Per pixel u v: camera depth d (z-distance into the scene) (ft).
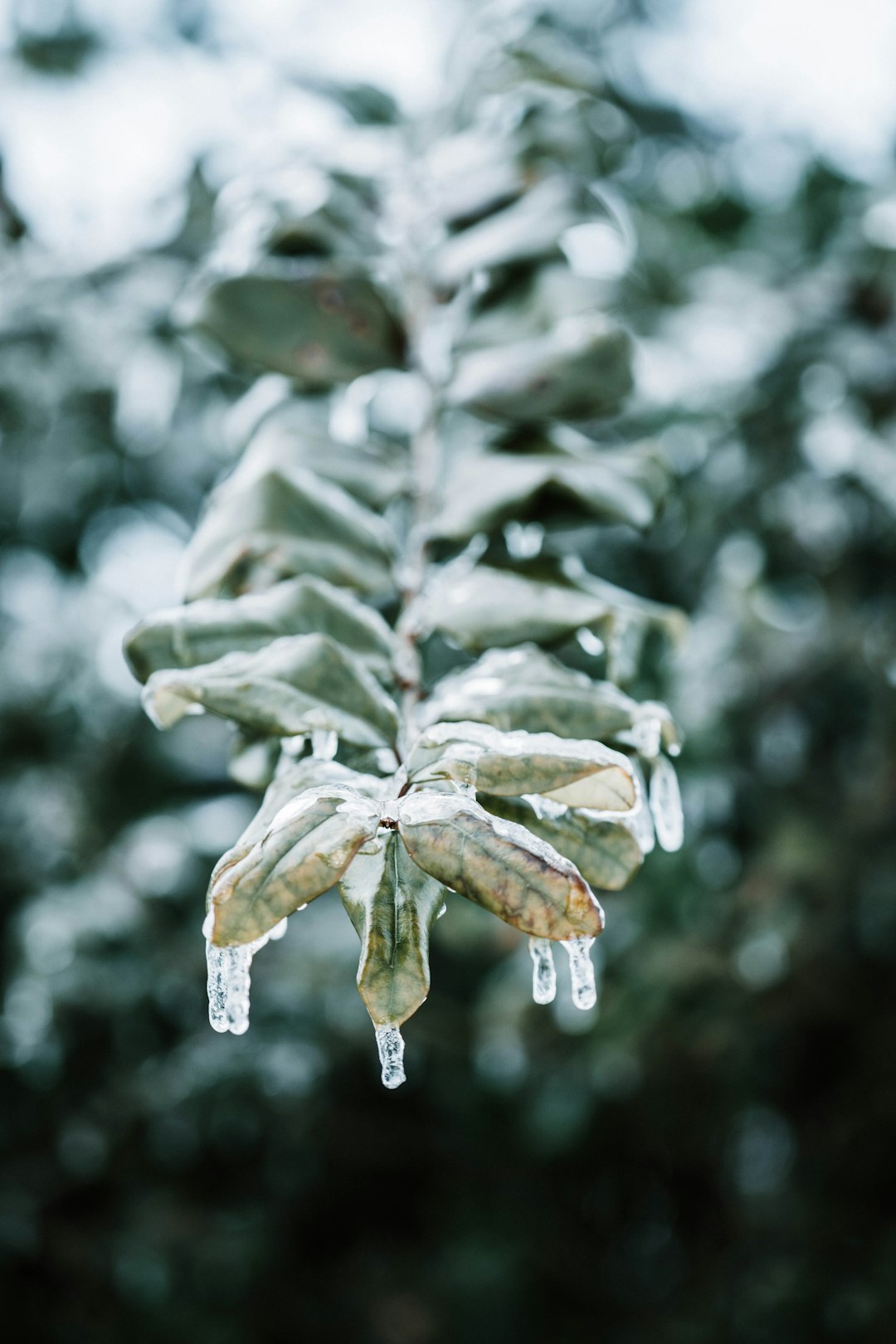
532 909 1.99
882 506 5.65
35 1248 6.48
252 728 2.20
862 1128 6.84
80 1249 6.72
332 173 3.10
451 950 6.15
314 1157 7.55
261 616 2.33
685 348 5.47
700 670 5.78
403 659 2.41
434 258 2.94
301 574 2.50
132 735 6.40
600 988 5.50
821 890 5.83
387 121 3.95
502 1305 7.67
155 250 4.50
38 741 6.37
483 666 2.32
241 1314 7.50
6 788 6.30
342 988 6.20
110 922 6.17
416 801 2.04
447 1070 7.20
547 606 2.45
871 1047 6.56
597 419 2.74
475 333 2.81
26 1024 6.33
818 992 6.16
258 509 2.52
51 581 6.61
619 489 2.65
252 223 3.00
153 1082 6.37
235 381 5.35
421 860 2.01
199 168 4.59
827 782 6.02
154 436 6.07
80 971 6.18
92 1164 6.61
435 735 2.12
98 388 5.45
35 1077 6.46
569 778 2.08
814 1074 6.82
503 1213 7.86
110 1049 6.45
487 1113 7.41
